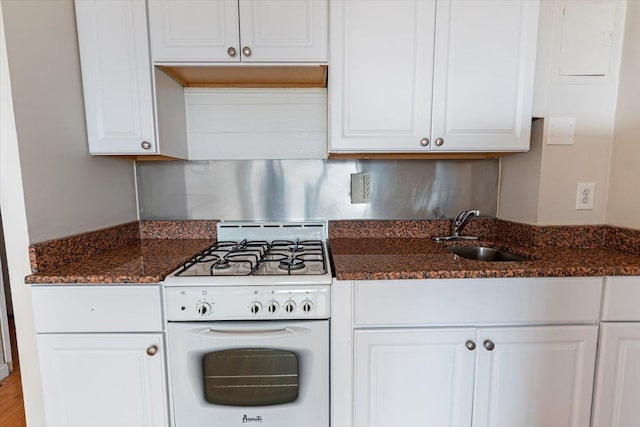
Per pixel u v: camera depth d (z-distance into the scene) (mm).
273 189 1736
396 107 1338
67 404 1168
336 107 1333
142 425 1182
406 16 1293
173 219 1745
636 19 1316
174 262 1283
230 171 1724
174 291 1123
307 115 1701
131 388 1165
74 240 1286
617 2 1352
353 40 1300
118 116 1343
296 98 1691
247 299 1129
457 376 1188
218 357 1172
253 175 1727
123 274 1123
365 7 1286
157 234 1740
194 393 1157
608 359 1188
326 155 1720
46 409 1169
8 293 2689
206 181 1728
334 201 1746
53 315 1128
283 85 1666
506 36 1310
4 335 2070
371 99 1332
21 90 1079
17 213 1104
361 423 1198
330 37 1298
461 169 1734
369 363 1173
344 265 1216
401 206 1752
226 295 1126
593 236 1471
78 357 1146
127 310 1131
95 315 1131
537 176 1458
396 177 1735
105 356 1147
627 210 1373
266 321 1151
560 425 1222
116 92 1329
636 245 1327
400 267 1186
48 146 1177
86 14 1290
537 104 1406
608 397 1208
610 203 1441
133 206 1706
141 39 1300
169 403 1178
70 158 1275
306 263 1303
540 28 1371
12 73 1050
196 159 1714
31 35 1109
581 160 1439
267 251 1486
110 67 1316
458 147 1366
